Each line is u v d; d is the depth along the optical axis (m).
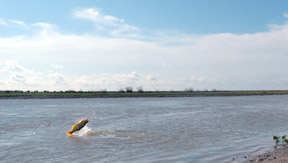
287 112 46.03
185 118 37.12
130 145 20.19
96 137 23.44
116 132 25.78
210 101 85.00
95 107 59.03
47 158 16.78
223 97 120.81
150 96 121.69
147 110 50.69
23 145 20.33
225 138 22.62
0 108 56.59
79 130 25.00
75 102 80.44
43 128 28.72
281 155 16.14
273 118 36.94
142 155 17.28
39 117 38.84
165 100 92.94
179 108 55.69
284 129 27.28
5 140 22.27
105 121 34.22
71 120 35.56
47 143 21.06
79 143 21.00
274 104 68.94
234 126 29.34
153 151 18.31
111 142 21.31
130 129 27.45
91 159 16.48
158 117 38.56
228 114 42.72
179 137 23.06
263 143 20.52
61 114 43.44
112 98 109.50
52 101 86.06
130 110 50.78
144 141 21.56
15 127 29.27
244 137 23.03
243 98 109.25
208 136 23.48
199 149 18.77
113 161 16.02
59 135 24.56
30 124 31.56
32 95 107.06
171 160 16.08
